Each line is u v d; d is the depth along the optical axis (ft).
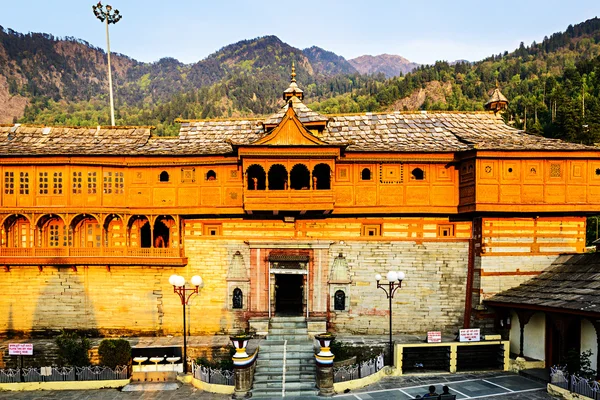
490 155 94.12
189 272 101.81
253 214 101.35
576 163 96.48
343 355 87.25
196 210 100.58
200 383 81.20
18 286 100.01
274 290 102.01
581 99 317.01
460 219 102.12
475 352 90.94
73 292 100.22
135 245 104.47
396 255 101.30
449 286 100.89
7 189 97.81
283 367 83.76
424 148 99.50
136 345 91.76
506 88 488.85
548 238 98.78
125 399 75.56
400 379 84.28
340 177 100.37
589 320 80.23
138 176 101.65
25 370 82.38
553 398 72.69
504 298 92.53
